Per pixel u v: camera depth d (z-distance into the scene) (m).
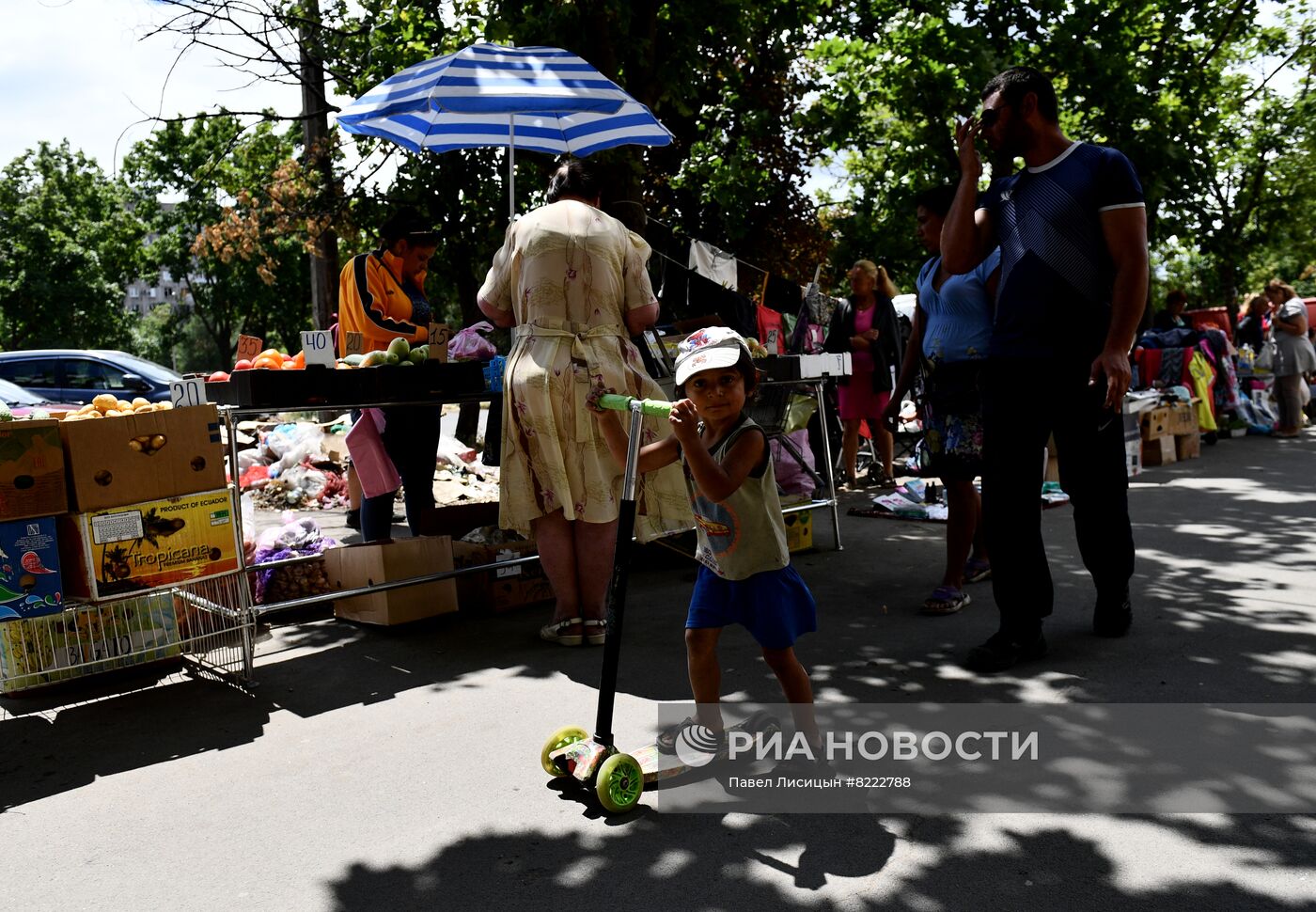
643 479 4.78
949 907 2.38
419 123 6.73
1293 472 9.27
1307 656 4.03
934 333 4.89
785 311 8.98
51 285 41.75
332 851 2.79
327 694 4.12
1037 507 4.09
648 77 9.39
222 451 4.20
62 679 4.16
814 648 4.42
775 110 13.99
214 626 4.46
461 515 5.98
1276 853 2.55
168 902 2.56
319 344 4.55
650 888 2.54
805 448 6.67
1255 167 19.80
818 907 2.40
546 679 4.19
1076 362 4.07
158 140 32.84
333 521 7.91
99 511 3.90
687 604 5.31
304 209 12.80
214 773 3.36
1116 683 3.81
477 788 3.15
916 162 12.51
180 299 47.03
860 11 12.38
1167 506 7.62
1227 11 13.27
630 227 8.60
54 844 2.89
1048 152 4.08
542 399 4.51
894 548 6.45
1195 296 24.88
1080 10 11.62
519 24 8.54
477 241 12.69
